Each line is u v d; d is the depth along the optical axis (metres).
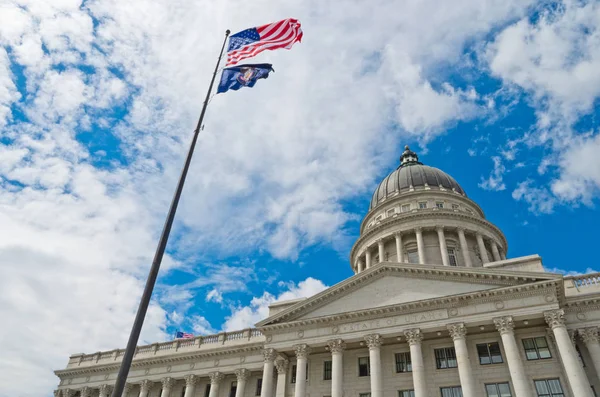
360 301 43.94
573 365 32.44
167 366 58.16
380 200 82.25
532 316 36.44
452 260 65.19
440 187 78.94
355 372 43.94
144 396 57.09
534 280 37.53
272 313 51.84
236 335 56.84
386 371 42.41
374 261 71.75
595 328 37.41
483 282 39.81
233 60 29.78
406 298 41.91
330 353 46.16
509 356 35.31
